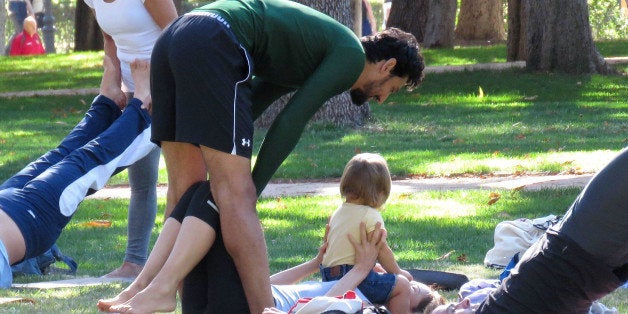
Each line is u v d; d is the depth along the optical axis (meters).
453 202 32.00
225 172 13.95
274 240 26.69
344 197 16.81
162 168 41.41
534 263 12.38
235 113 13.93
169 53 14.17
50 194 19.66
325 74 14.43
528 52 71.75
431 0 90.25
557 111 57.03
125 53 20.91
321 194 35.16
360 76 15.29
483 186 35.25
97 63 86.06
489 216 29.44
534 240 21.44
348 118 52.06
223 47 13.97
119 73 21.56
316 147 45.84
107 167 20.19
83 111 62.12
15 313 16.48
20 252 19.36
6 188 19.94
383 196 16.23
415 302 15.77
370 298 15.72
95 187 20.27
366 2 86.56
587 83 66.44
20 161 43.69
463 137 48.28
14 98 68.00
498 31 106.06
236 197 13.97
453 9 90.19
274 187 37.38
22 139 50.69
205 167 15.24
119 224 30.66
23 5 113.38
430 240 25.97
